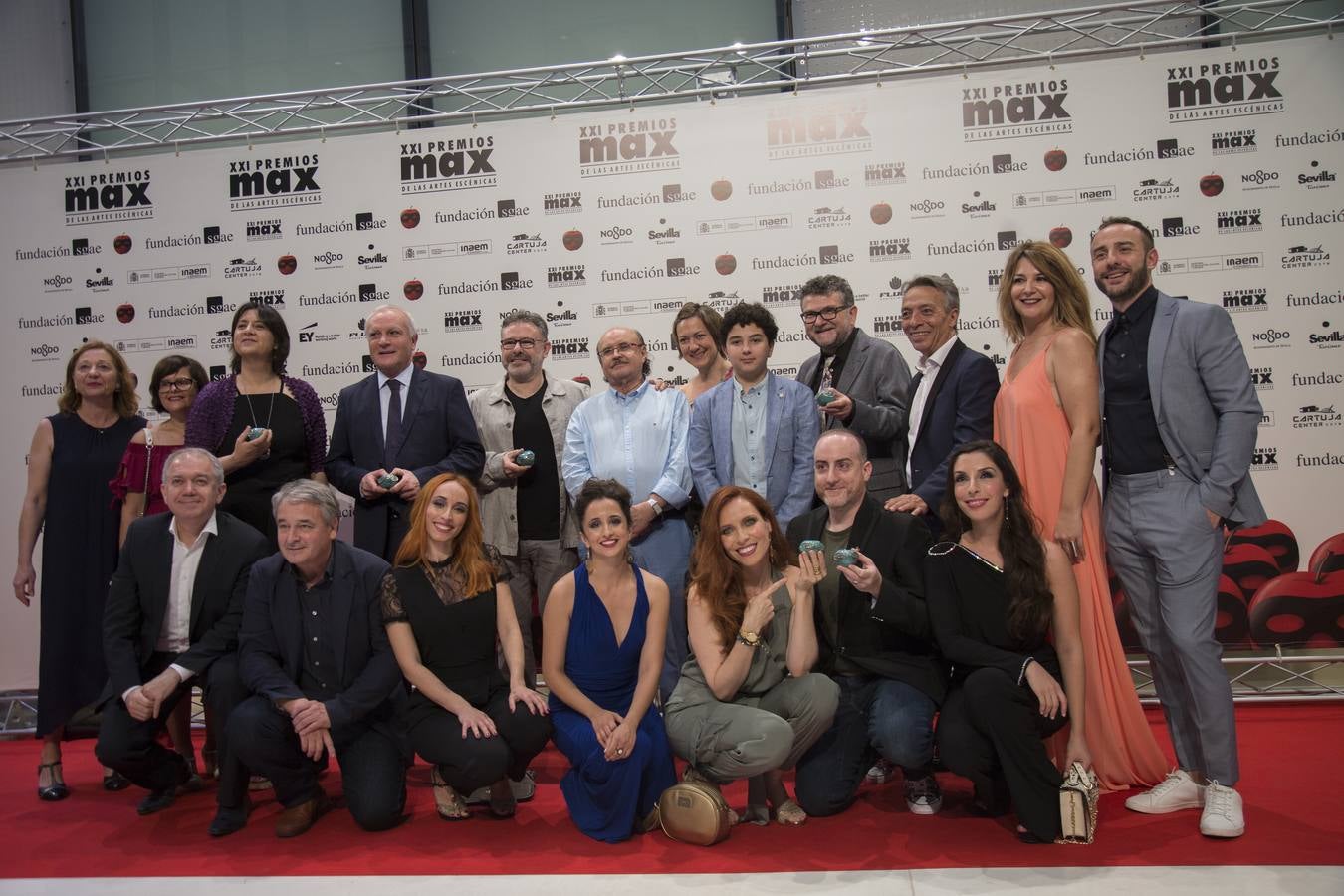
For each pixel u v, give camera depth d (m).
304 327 5.44
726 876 2.90
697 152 5.25
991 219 5.06
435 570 3.52
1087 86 5.00
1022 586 3.20
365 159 5.42
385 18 6.62
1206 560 3.25
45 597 4.21
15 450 5.55
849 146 5.16
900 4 6.07
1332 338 4.84
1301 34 5.28
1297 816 3.22
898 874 2.86
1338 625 4.86
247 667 3.47
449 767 3.37
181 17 6.74
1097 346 3.54
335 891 2.90
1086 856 2.94
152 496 4.26
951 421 3.84
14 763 4.58
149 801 3.74
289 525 3.41
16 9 6.74
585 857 3.11
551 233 5.32
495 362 5.34
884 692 3.34
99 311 5.54
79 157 6.41
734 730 3.18
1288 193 4.86
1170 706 3.45
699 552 3.43
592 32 6.47
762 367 4.09
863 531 3.48
